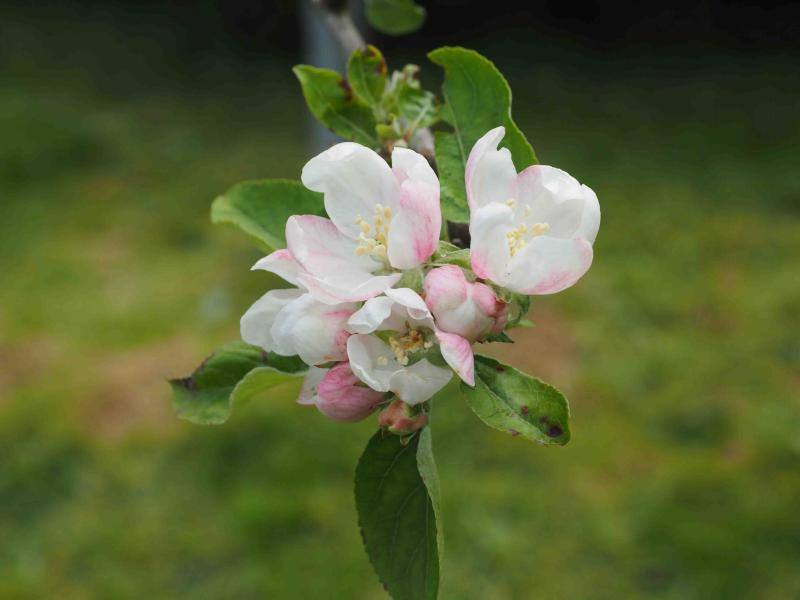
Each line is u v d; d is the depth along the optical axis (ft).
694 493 3.76
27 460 3.99
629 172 7.50
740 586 3.34
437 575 1.22
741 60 10.33
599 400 4.38
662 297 5.37
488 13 11.11
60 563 3.50
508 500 3.71
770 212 6.68
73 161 7.63
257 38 10.75
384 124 1.41
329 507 3.67
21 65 9.84
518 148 1.29
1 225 6.50
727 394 4.43
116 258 5.97
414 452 1.24
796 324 5.07
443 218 1.28
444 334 1.11
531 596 3.33
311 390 1.21
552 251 1.12
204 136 8.37
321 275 1.15
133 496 3.79
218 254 5.93
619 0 11.05
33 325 5.08
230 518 3.65
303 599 3.29
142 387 4.45
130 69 10.00
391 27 1.83
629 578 3.39
